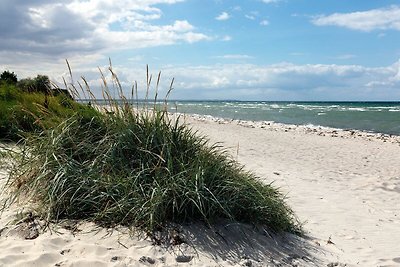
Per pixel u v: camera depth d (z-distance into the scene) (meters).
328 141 19.22
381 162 13.76
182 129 5.52
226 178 5.13
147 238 4.32
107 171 5.00
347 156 14.70
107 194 4.70
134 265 3.82
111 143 5.16
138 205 4.58
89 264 3.74
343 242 5.65
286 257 4.59
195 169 4.94
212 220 4.76
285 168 11.06
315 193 8.45
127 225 4.52
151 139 5.14
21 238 4.21
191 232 4.53
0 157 6.02
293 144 17.23
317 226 6.22
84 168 5.00
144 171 4.96
